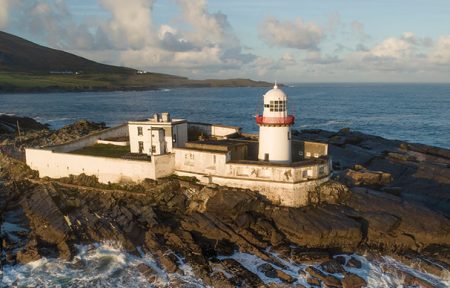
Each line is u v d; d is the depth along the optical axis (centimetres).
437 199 4728
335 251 3484
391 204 3950
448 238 3678
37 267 3200
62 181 4575
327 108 18138
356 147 6538
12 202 4253
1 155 5375
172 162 4369
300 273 3138
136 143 4859
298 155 4669
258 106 19162
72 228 3588
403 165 5562
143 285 3011
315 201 3953
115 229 3584
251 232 3566
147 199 4025
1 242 3506
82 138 5284
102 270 3175
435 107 18188
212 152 4119
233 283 2972
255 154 4588
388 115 14875
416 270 3288
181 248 3366
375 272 3206
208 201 3828
